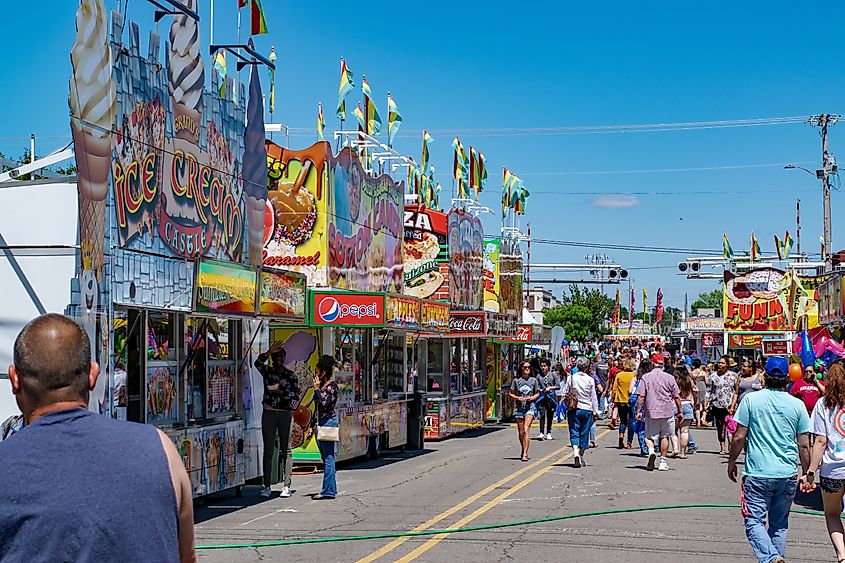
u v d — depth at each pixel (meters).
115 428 3.34
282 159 20.20
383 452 22.59
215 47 14.59
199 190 13.98
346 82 22.27
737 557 10.05
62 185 11.11
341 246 21.03
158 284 12.78
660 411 18.16
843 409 8.89
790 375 15.63
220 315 12.99
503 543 10.83
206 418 14.00
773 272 42.38
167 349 13.16
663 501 14.21
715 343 60.78
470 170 32.25
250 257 15.68
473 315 27.59
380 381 22.05
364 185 22.64
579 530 11.68
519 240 40.41
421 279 29.17
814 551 10.41
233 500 14.66
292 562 9.85
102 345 11.41
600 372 35.75
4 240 11.16
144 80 12.48
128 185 12.08
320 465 18.81
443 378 27.48
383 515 12.98
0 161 14.29
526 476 17.41
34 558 3.10
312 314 18.67
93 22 11.14
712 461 20.19
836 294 22.16
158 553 3.22
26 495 3.15
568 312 93.62
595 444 24.23
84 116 11.06
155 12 12.93
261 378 15.56
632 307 113.81
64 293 11.00
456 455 21.83
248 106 15.67
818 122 42.16
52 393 3.39
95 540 3.13
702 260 46.41
